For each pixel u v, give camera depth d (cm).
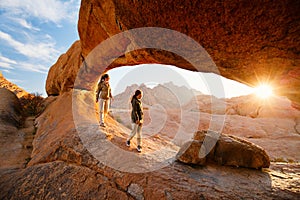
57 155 379
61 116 627
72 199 283
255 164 436
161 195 274
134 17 310
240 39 261
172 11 258
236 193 294
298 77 316
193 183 313
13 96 1079
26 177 331
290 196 297
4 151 489
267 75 342
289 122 1786
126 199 275
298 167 491
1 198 298
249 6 207
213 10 230
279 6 194
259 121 1864
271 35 235
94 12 421
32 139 615
